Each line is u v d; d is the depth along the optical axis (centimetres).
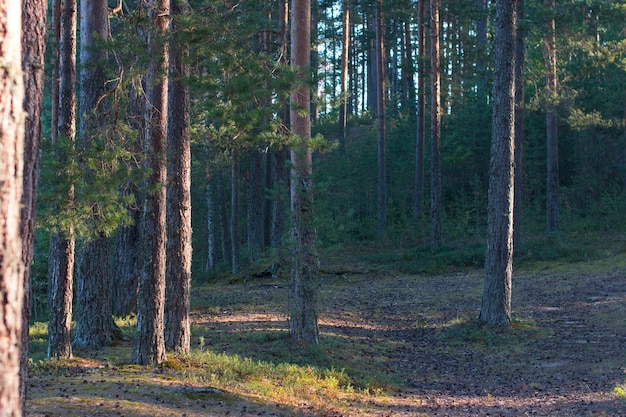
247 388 1044
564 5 2653
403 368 1434
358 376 1282
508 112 1728
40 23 548
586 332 1711
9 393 342
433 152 3148
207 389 964
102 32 1349
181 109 1202
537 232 3391
